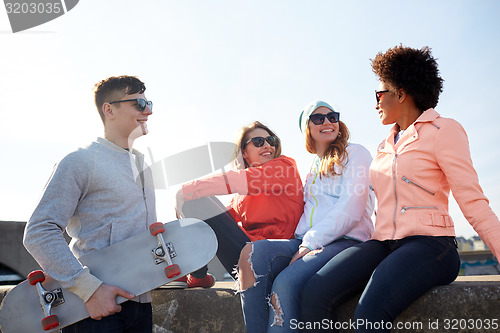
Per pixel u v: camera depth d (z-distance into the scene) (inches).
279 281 76.5
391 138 81.1
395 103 82.3
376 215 80.9
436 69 81.5
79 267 69.5
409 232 73.3
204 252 76.7
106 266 73.5
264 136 106.5
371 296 67.4
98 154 76.7
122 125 82.0
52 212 69.8
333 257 77.3
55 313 71.5
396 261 68.9
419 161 74.9
